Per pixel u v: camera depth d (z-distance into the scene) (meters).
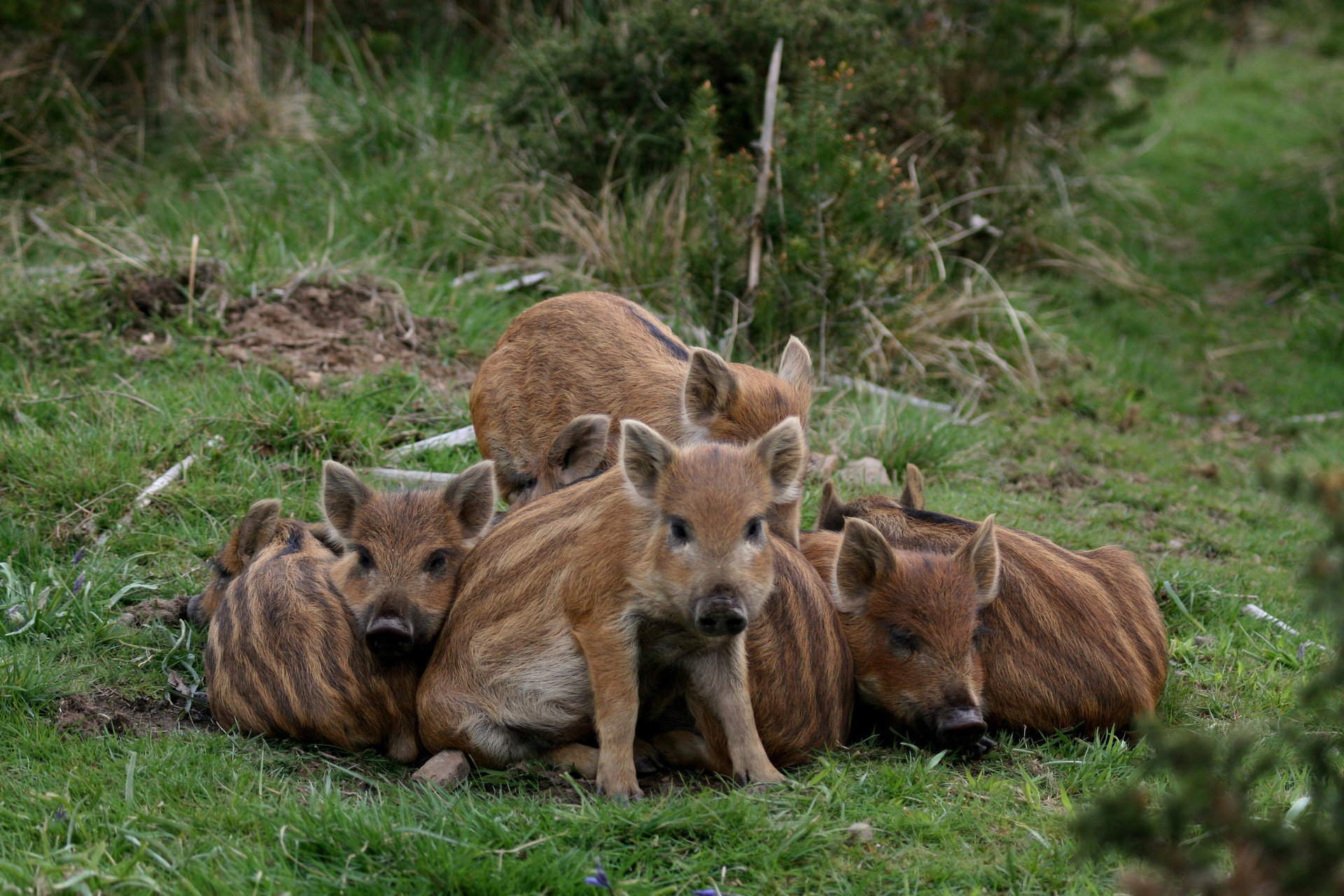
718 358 9.88
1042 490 14.70
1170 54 21.88
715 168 16.38
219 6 23.41
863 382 16.00
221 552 9.90
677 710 8.68
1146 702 8.55
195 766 7.64
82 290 14.94
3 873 6.24
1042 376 18.25
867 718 8.92
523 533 8.39
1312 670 9.65
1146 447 16.58
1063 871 6.63
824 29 18.98
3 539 10.61
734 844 6.77
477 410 11.85
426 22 23.83
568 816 6.91
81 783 7.33
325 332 15.20
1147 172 27.12
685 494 7.39
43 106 20.55
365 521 8.45
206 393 13.27
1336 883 4.37
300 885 6.29
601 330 11.20
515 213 18.44
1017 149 21.95
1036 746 8.43
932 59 20.70
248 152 20.72
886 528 9.56
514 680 7.99
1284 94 32.00
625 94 18.80
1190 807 4.96
